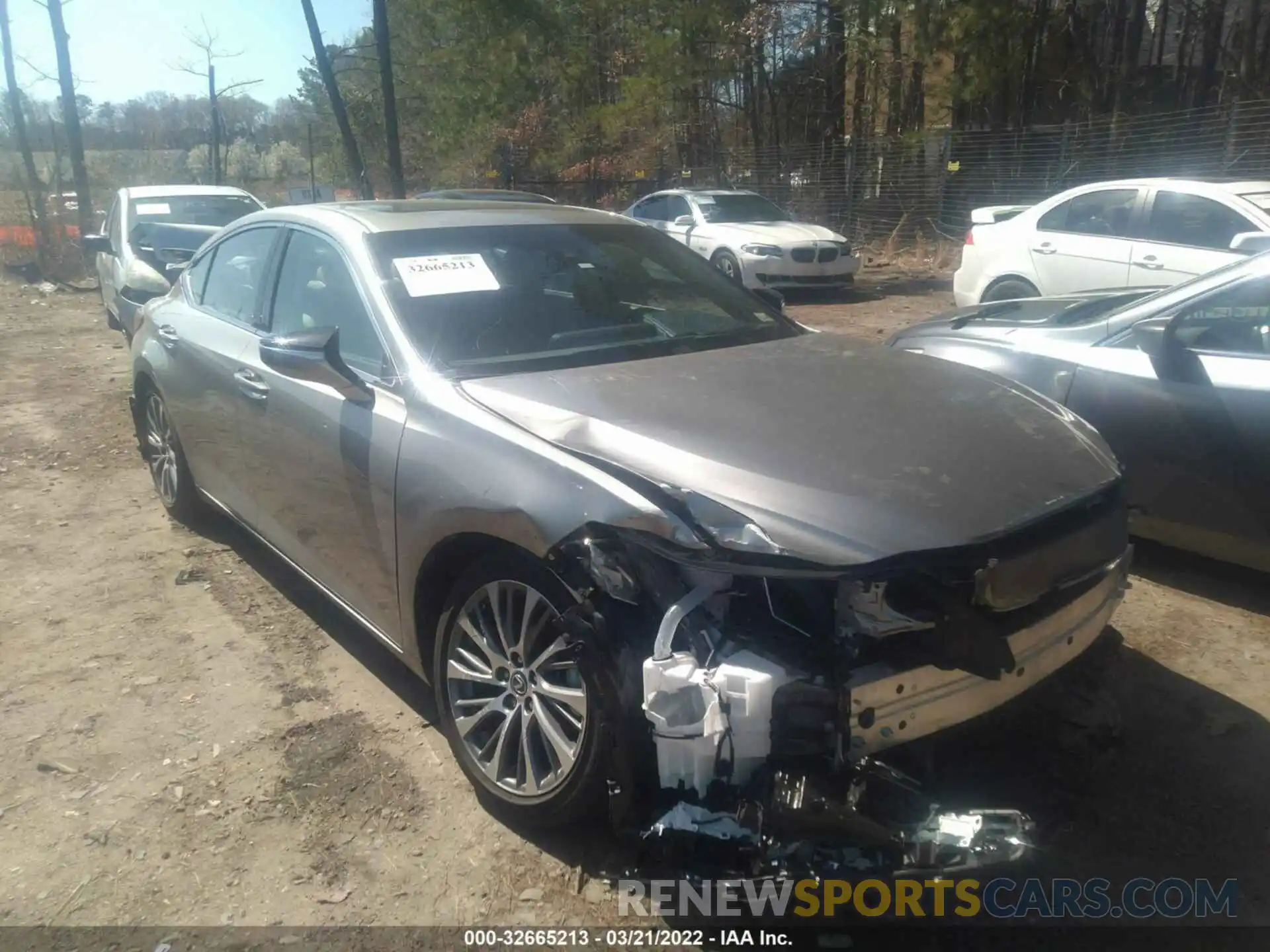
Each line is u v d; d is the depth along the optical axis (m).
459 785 3.20
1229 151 16.11
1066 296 5.70
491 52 27.12
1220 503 4.18
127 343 11.18
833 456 2.70
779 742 2.34
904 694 2.41
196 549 5.16
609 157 28.59
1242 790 3.11
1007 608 2.53
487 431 2.93
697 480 2.59
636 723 2.49
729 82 25.23
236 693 3.78
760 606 2.46
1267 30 19.48
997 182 19.72
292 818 3.06
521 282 3.74
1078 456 2.97
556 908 2.69
